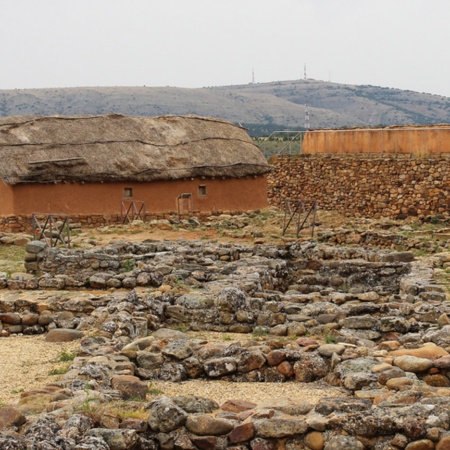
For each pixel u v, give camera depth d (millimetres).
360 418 12367
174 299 22922
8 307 23500
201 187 56688
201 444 12562
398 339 19188
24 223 50688
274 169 60500
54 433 12023
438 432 12062
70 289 27766
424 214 55375
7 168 50406
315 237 43281
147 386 15398
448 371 15734
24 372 17953
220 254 32438
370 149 59875
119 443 12125
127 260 31031
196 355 17594
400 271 30031
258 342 19219
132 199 54219
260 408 13172
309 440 12477
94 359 16984
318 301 24000
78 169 52312
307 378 16922
